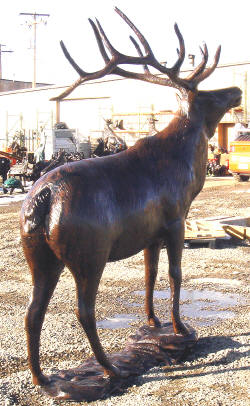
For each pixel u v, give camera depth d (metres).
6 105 45.97
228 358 4.75
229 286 7.39
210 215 13.10
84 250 3.83
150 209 4.32
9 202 17.22
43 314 4.01
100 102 39.31
